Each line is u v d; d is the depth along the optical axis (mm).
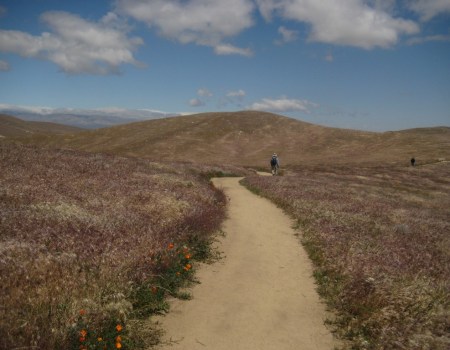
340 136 134500
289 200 22406
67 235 9523
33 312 6344
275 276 10641
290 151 122812
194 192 19859
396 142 118688
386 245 12672
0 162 20109
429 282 8836
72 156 28391
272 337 7289
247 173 51031
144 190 17406
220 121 151375
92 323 6367
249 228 16266
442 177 63469
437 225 18969
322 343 7199
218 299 8805
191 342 6867
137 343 6508
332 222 16406
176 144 125688
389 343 6723
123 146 126812
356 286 8945
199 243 12180
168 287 8812
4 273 7230
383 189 44250
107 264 8328
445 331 6816
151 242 10156
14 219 10297
